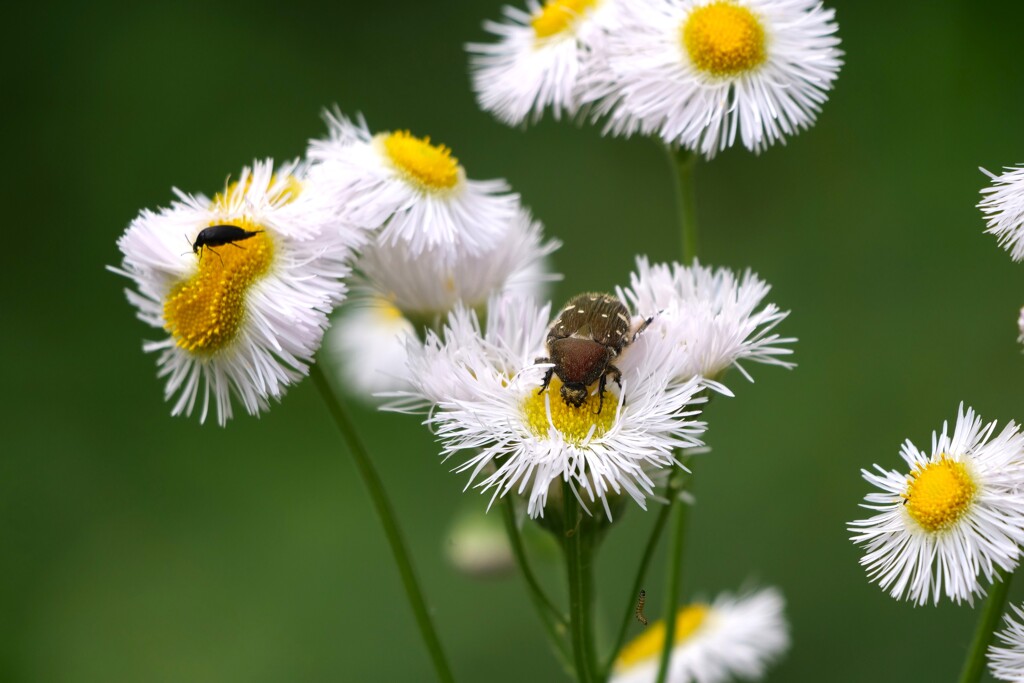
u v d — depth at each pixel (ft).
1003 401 2.02
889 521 1.14
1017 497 1.13
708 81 1.23
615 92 1.26
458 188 1.24
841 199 2.25
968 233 2.17
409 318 1.25
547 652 1.81
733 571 1.87
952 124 2.27
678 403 1.16
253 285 1.19
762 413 2.02
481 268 1.24
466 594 1.88
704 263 2.26
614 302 1.19
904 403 2.03
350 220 1.22
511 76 1.29
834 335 2.13
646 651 1.37
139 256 1.19
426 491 2.00
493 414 1.16
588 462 1.15
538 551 1.34
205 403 1.19
